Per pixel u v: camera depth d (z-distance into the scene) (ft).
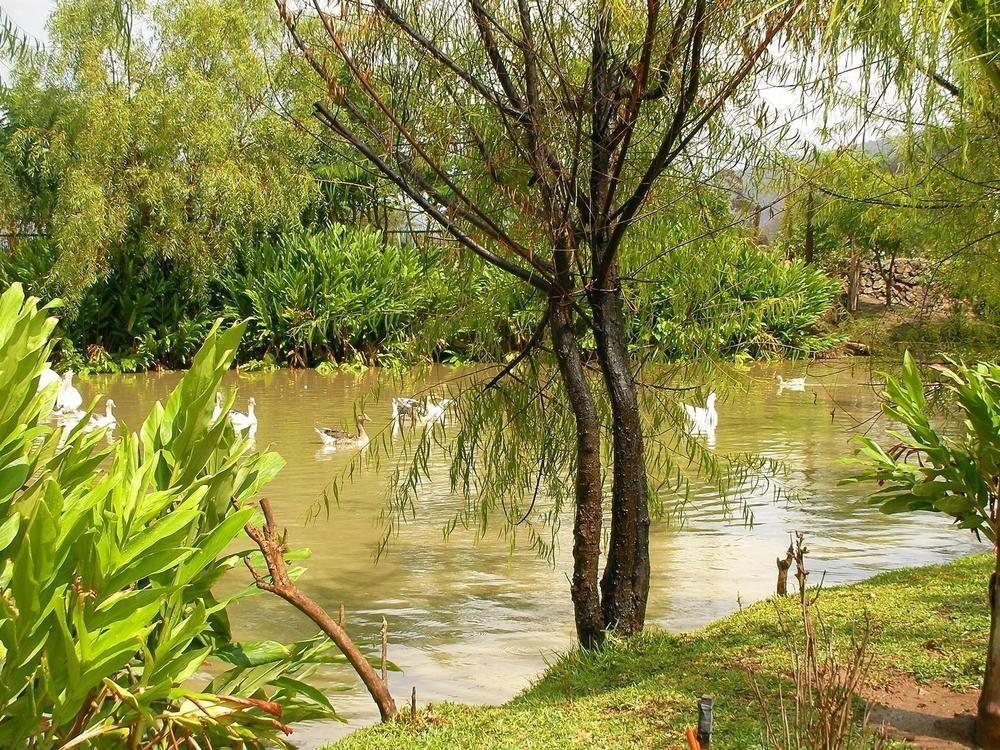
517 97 22.26
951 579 26.45
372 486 47.37
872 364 28.99
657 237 25.26
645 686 19.51
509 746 16.74
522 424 25.91
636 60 22.91
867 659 19.58
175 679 15.64
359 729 19.21
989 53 15.49
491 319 25.75
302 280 105.81
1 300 17.03
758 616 23.76
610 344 23.09
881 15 14.93
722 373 26.35
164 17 95.71
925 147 21.13
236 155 95.45
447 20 22.71
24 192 109.60
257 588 18.37
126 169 97.14
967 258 25.76
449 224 21.95
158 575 16.65
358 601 30.09
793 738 15.40
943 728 16.48
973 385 21.83
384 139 21.62
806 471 49.75
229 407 18.54
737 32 20.74
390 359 27.27
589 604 23.07
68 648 13.69
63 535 14.40
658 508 28.43
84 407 74.74
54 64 97.40
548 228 22.57
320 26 22.22
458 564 34.09
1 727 14.11
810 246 58.85
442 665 24.86
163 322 105.40
